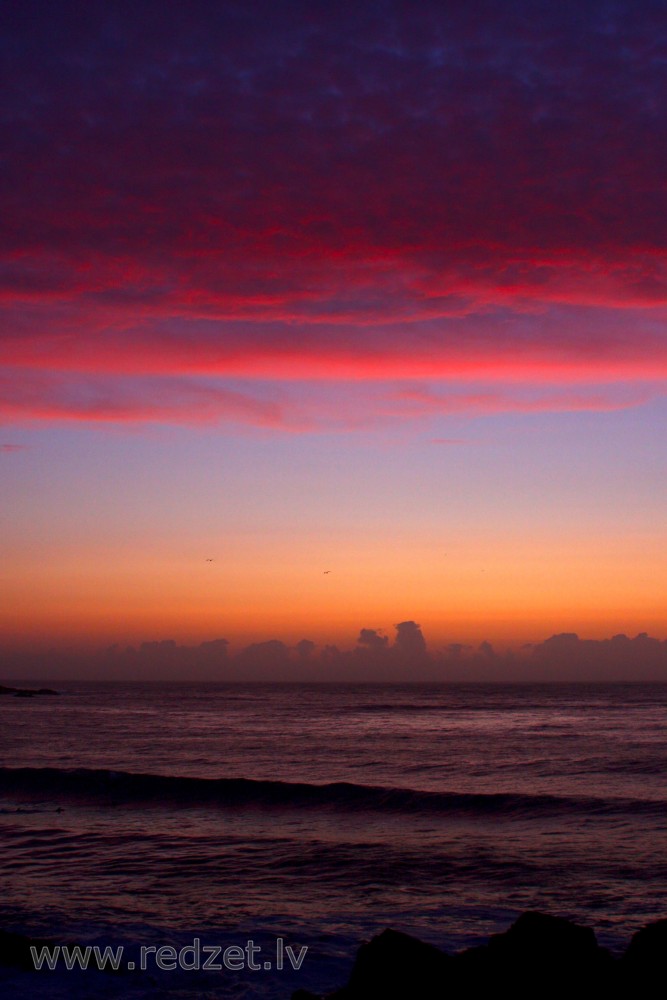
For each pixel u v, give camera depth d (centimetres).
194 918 1305
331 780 3198
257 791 2630
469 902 1415
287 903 1409
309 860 1736
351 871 1641
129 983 1004
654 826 2116
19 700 12200
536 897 1448
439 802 2453
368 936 1215
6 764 3709
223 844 1908
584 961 884
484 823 2200
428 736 5306
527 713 8262
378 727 6209
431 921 1301
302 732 5719
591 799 2456
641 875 1595
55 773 2853
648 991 843
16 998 941
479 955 909
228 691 18488
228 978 1031
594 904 1404
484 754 4131
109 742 4856
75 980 1005
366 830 2117
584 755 4028
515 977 866
